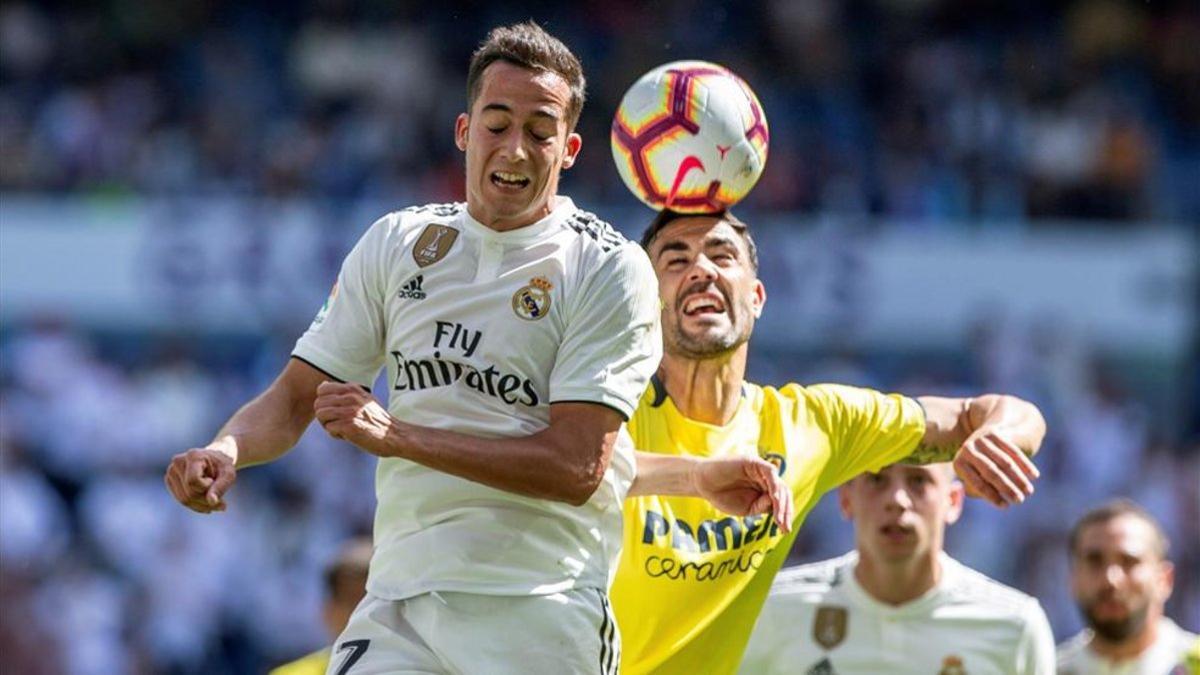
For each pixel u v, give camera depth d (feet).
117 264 166.09
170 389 158.40
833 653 71.72
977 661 71.05
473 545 46.70
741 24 216.33
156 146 191.21
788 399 60.39
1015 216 194.18
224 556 145.28
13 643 127.75
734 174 57.72
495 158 46.83
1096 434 165.37
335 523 146.72
